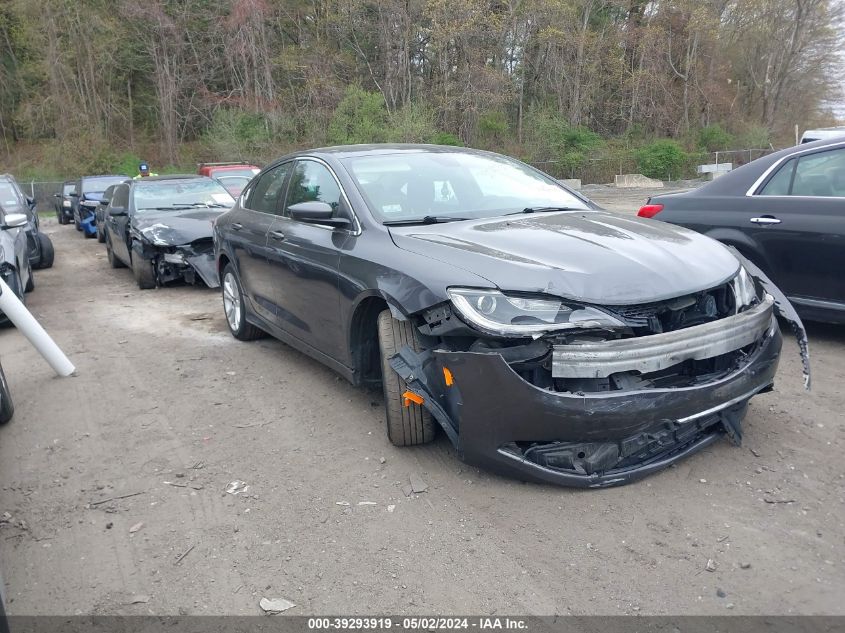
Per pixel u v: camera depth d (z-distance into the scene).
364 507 3.30
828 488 3.25
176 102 45.69
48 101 43.94
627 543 2.90
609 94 49.16
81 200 18.31
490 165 5.02
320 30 46.22
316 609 2.62
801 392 4.42
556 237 3.63
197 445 4.14
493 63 46.41
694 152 44.12
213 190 10.91
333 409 4.57
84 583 2.85
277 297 5.16
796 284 5.34
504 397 3.02
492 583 2.71
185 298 8.93
